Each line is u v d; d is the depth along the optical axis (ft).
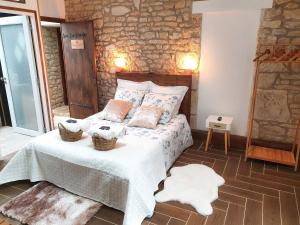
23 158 9.30
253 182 9.48
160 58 13.52
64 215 7.55
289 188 9.10
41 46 12.93
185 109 13.00
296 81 10.82
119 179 7.38
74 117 17.28
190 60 12.71
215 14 11.62
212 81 12.58
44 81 13.41
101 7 14.42
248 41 11.32
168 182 9.35
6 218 7.50
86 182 8.21
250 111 11.24
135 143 9.07
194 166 10.61
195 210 7.89
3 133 14.96
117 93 13.38
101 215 7.64
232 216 7.63
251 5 10.82
